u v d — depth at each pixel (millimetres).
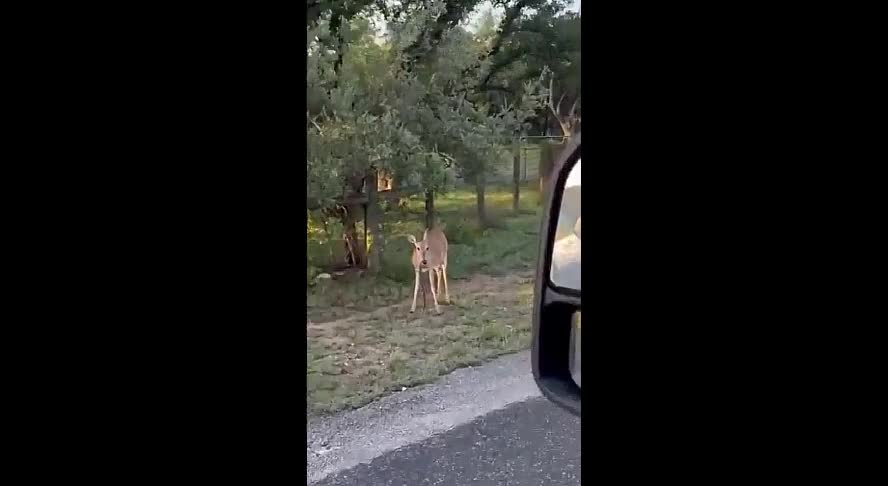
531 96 3977
